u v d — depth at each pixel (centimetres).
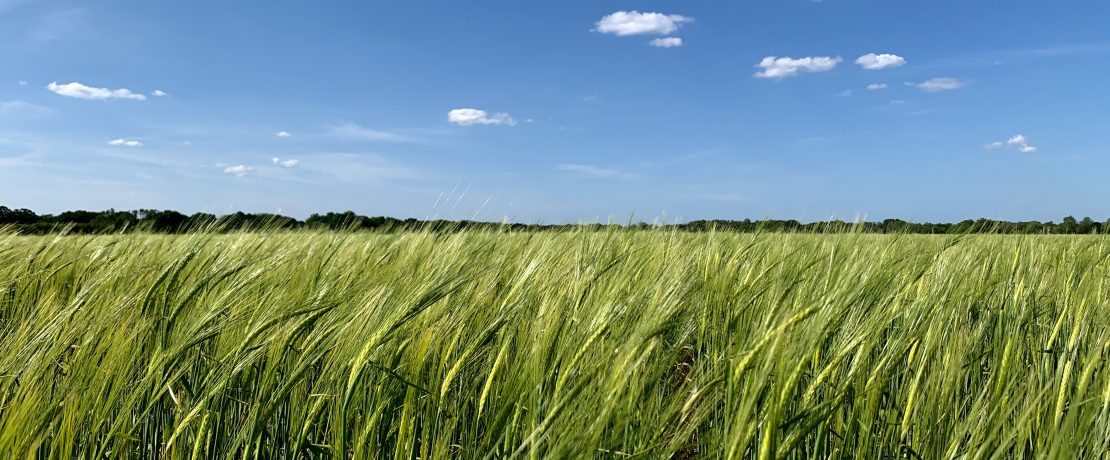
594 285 343
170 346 293
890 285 308
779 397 180
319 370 313
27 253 582
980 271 420
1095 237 630
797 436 196
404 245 594
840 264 366
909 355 276
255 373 295
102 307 317
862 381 254
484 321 309
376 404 278
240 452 285
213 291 356
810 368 267
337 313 283
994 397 254
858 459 243
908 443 263
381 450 276
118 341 267
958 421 267
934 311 259
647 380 230
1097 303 363
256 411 254
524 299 302
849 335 247
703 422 256
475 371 308
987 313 346
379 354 279
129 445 263
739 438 173
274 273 420
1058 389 233
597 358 243
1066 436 178
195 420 269
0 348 254
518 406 236
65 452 233
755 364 190
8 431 215
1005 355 281
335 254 503
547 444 215
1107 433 208
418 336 290
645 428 225
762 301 354
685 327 296
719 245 568
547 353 257
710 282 368
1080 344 299
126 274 419
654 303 254
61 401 238
